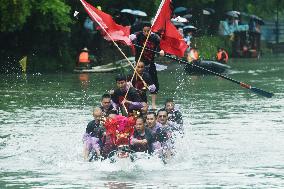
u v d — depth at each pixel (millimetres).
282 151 26984
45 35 64938
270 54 106000
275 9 112688
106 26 29188
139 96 26922
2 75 58750
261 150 27172
